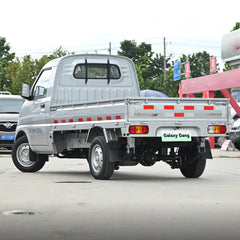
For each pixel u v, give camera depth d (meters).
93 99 14.28
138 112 11.51
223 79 28.03
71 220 6.98
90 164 12.34
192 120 12.03
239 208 7.97
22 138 14.51
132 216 7.28
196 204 8.34
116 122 11.57
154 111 11.64
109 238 5.93
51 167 16.05
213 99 12.27
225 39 31.34
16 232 6.23
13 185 10.88
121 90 14.59
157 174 13.82
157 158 12.39
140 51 103.56
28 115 14.47
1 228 6.46
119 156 11.79
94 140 12.20
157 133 11.71
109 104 11.84
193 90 30.84
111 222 6.86
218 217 7.23
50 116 13.61
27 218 7.11
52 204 8.30
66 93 14.01
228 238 5.96
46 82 14.17
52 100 13.80
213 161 18.67
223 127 12.39
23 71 73.75
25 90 14.34
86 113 12.42
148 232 6.26
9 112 22.94
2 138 22.14
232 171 14.59
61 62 14.02
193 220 7.02
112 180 12.02
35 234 6.12
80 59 14.20
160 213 7.52
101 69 14.41
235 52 30.50
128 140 11.66
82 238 5.93
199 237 6.00
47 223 6.78
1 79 77.06
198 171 12.65
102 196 9.20
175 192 9.80
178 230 6.38
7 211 7.66
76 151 13.89
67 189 10.18
